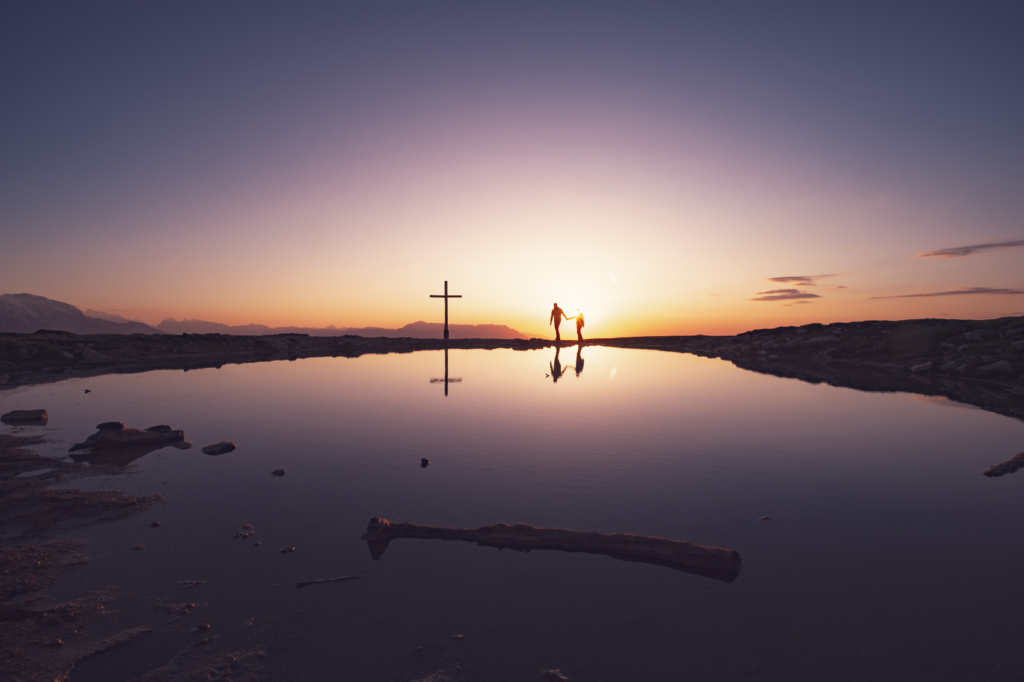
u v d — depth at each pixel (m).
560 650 3.07
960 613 3.44
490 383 14.69
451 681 2.81
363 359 23.56
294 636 3.21
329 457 6.99
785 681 2.80
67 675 2.92
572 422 9.23
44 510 5.15
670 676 2.84
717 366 20.16
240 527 4.75
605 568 4.03
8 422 9.35
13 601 3.60
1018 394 12.66
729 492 5.64
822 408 10.70
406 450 7.33
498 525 4.55
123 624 3.36
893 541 4.47
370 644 3.13
